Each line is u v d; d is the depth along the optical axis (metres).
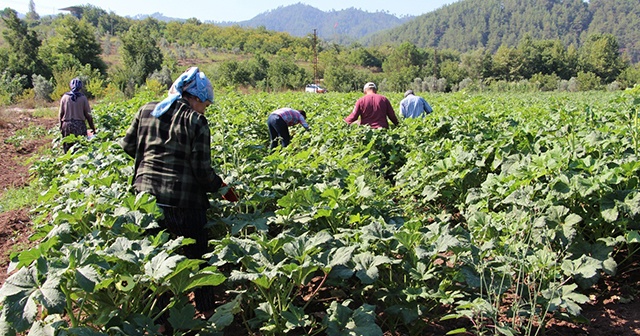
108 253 2.94
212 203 4.46
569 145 6.06
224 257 3.32
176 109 3.78
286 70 67.44
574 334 3.64
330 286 4.23
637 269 4.42
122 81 39.16
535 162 4.97
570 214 4.35
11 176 10.34
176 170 3.78
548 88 77.81
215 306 4.08
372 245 3.74
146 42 55.19
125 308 3.04
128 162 5.91
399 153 8.38
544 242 4.16
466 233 4.14
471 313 3.17
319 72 96.06
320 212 4.06
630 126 6.08
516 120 9.80
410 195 6.45
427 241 3.70
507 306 3.87
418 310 3.38
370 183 6.22
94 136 8.58
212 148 6.40
